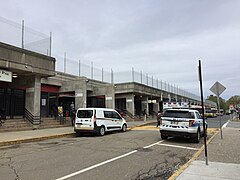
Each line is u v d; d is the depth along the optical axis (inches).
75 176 242.8
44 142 504.4
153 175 251.1
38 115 746.2
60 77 1074.1
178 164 301.6
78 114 649.0
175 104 1152.8
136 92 1359.5
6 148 426.3
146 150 397.7
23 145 462.3
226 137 567.8
